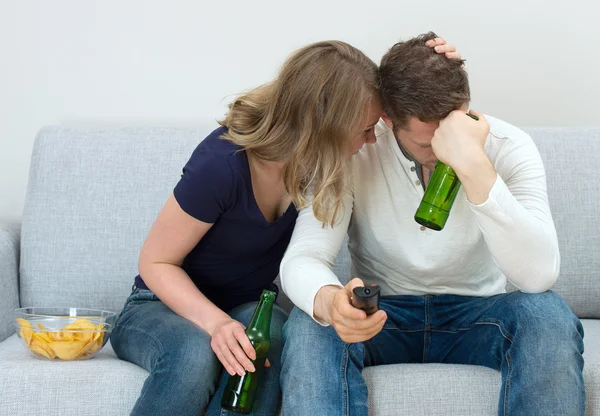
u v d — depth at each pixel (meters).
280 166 1.67
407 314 1.69
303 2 2.43
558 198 2.13
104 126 2.46
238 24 2.44
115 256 2.11
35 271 2.12
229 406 1.53
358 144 1.59
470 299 1.69
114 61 2.45
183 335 1.57
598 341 1.80
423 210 1.54
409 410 1.53
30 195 2.17
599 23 2.41
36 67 2.45
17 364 1.63
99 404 1.58
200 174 1.63
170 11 2.44
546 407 1.41
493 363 1.58
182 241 1.68
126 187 2.14
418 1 2.42
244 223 1.69
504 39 2.42
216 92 2.45
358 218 1.73
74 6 2.45
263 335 1.57
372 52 2.43
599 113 2.43
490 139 1.66
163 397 1.51
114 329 1.76
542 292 1.55
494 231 1.49
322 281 1.53
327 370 1.46
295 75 1.56
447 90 1.49
